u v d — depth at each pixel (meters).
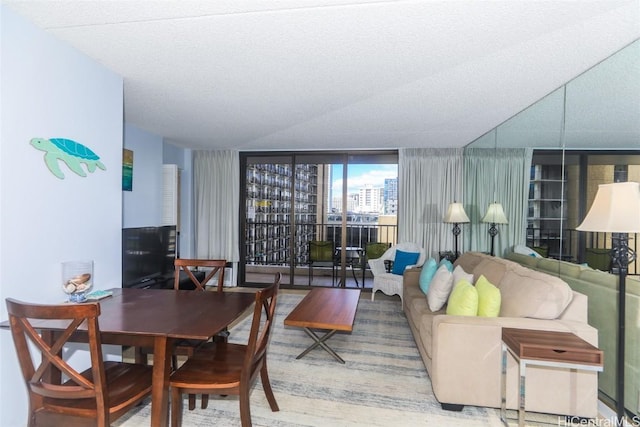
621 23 1.75
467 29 1.83
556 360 1.68
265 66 2.34
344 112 3.38
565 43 1.97
